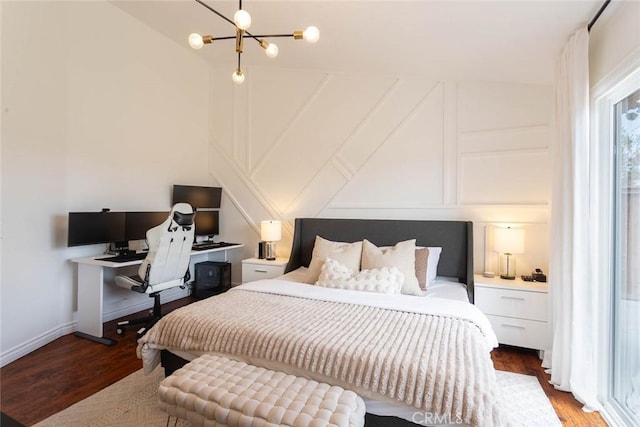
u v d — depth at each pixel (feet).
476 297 9.66
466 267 10.75
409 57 10.30
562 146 7.61
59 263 10.28
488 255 10.98
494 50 8.60
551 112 9.83
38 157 9.53
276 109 14.46
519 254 10.49
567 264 7.36
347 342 5.35
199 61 15.40
